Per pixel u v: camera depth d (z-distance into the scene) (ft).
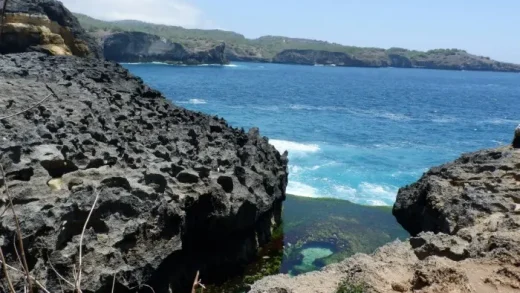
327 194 94.73
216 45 654.94
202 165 59.57
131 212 48.62
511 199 56.13
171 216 50.80
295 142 139.44
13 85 67.36
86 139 56.80
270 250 68.59
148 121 71.51
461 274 33.60
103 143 59.00
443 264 35.40
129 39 514.27
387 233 75.20
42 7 215.51
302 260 65.67
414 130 174.29
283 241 71.46
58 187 48.37
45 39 207.51
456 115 225.35
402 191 76.28
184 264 55.83
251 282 60.29
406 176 109.60
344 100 273.33
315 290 36.70
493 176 63.87
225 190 60.18
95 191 46.93
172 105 90.84
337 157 123.44
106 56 495.41
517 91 417.49
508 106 277.23
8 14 200.13
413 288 34.32
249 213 61.72
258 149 78.59
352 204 87.86
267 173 70.64
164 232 50.52
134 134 65.72
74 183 49.32
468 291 32.45
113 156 55.67
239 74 476.54
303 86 368.07
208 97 248.93
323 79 484.74
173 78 364.58
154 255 48.55
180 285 54.90
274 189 71.67
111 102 75.72
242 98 252.42
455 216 56.90
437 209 60.75
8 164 47.32
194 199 54.13
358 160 121.80
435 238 46.47
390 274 37.47
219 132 81.20
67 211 44.32
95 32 543.80
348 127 172.24
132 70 432.25
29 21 205.67
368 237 73.51
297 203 87.30
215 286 59.26
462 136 167.43
